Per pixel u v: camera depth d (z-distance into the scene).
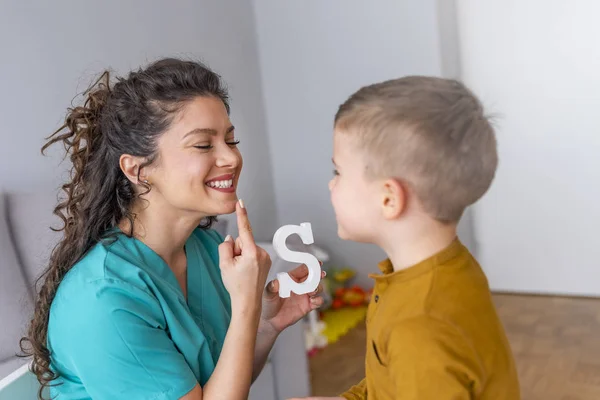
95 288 1.06
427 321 0.78
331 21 3.09
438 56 2.90
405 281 0.83
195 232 1.39
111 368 1.04
